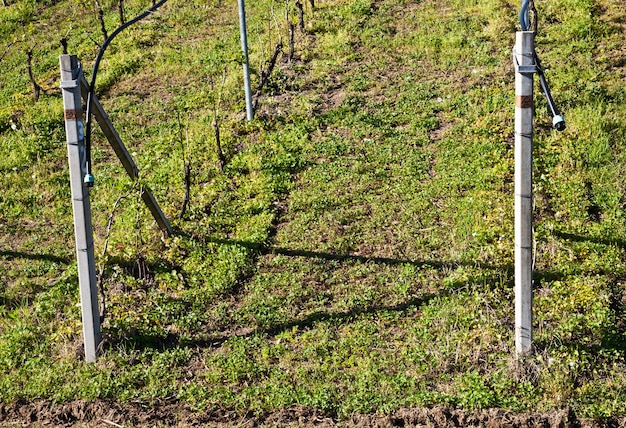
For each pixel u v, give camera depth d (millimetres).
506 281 8875
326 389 7230
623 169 11477
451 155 12195
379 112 13875
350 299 8805
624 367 7352
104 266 9062
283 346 7969
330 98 14594
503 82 14469
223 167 12203
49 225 11367
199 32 18844
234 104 14602
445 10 18203
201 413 7023
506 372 7277
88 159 7512
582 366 7309
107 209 11508
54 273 10008
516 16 17188
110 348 7949
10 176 12688
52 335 8234
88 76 16547
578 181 11086
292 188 11641
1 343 8211
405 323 8312
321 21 17906
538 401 6941
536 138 12359
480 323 8055
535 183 11047
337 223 10625
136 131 14117
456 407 6934
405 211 10773
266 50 16656
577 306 8289
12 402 7273
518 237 7230
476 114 13320
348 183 11672
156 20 19781
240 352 7910
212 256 9891
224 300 9070
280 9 19453
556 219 10273
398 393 7152
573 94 13773
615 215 10320
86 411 7141
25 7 21547
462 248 9711
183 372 7699
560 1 17469
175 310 8758
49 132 14305
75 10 21297
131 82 16344
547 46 15797
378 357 7711
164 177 12141
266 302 8875
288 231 10508
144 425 6910
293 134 13156
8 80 17328
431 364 7492
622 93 13812
